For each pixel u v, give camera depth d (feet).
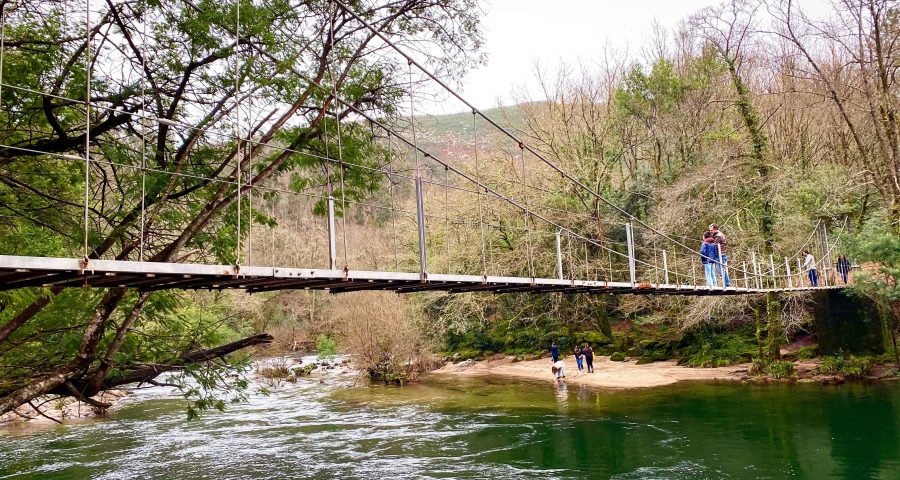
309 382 78.38
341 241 104.42
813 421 41.50
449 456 37.70
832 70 70.38
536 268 81.05
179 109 29.91
